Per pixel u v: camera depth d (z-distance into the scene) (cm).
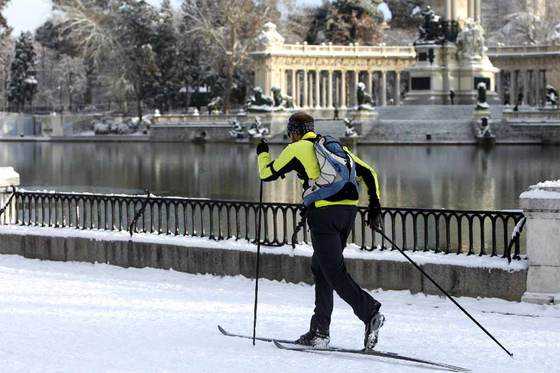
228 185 7219
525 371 1546
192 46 19662
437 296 2283
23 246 2917
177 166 9594
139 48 19275
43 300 2181
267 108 15200
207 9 19050
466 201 5634
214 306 2138
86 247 2797
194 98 19962
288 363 1584
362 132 13988
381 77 18725
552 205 2142
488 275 2238
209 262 2580
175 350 1673
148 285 2427
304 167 1683
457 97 15875
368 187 1738
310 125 1734
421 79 15850
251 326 1914
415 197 5909
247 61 18600
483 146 12888
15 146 15525
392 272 2338
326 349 1681
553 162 9119
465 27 16038
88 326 1889
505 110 13688
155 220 4419
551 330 1892
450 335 1830
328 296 1716
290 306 2148
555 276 2162
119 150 13612
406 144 13600
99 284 2430
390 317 2028
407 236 3988
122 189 6931
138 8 19462
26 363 1566
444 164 9044
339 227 1689
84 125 19712
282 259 2473
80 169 9369
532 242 2175
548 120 13412
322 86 19425
